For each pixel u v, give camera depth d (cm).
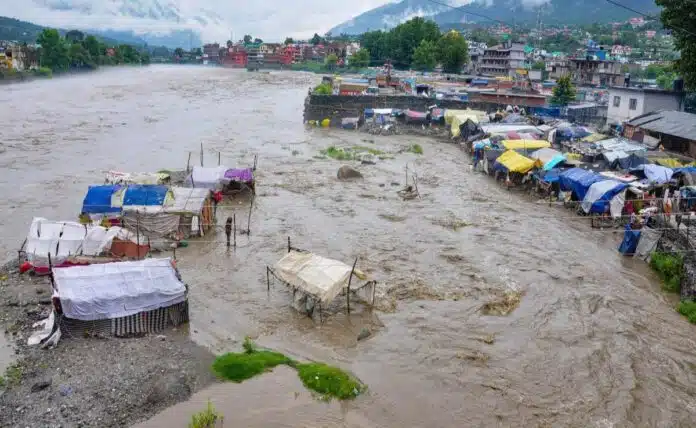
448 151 7125
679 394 2164
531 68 15025
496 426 1983
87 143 6481
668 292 3042
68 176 5006
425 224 4100
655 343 2523
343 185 5141
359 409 2053
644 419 2022
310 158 6266
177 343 2408
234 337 2503
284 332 2570
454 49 15462
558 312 2803
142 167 5419
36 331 2388
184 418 1942
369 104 9194
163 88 13638
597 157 5350
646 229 3484
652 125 5919
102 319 2388
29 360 2183
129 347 2333
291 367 2278
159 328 2508
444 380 2241
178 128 7831
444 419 2014
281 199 4628
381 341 2517
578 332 2611
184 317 2570
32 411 1898
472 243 3738
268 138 7462
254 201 4544
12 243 3438
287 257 2975
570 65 12812
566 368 2330
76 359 2216
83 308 2356
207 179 4447
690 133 5316
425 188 5150
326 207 4456
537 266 3366
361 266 3300
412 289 3019
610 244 3772
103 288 2450
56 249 3019
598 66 12194
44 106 9506
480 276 3203
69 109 9250
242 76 18962
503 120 7612
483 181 5484
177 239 3588
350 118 8738
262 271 3212
